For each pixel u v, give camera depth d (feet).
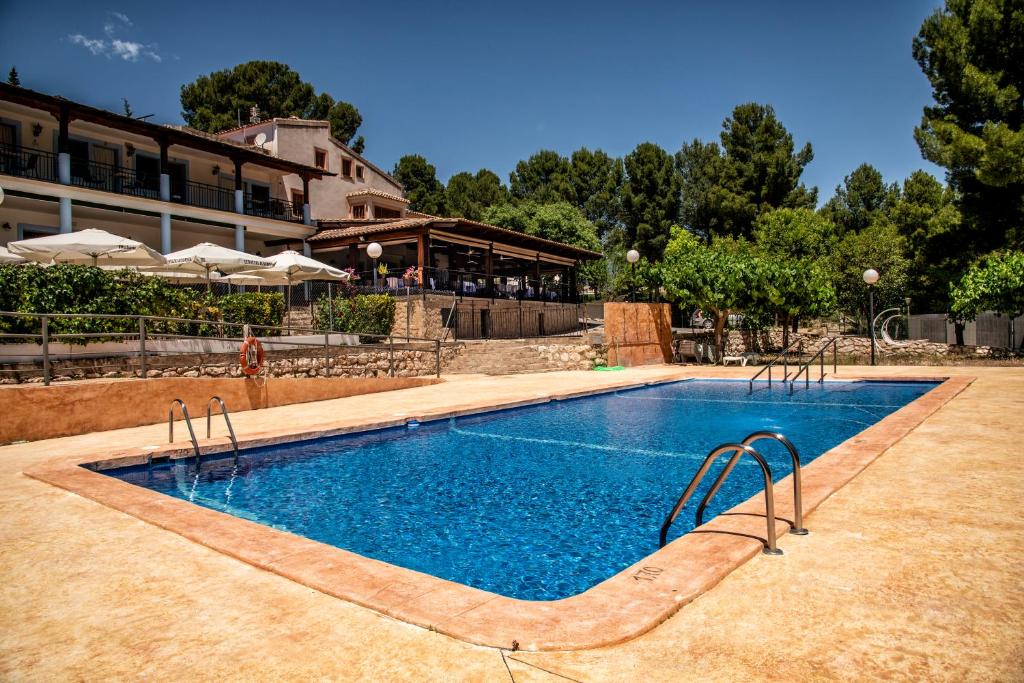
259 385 37.09
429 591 9.34
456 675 6.91
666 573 9.64
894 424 24.25
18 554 11.60
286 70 156.35
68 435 28.02
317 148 102.01
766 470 10.94
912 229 104.12
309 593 9.55
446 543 15.24
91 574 10.52
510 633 7.79
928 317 85.87
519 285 99.19
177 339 38.47
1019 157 63.62
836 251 113.91
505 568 13.50
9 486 17.62
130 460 22.00
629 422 34.19
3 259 46.21
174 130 69.72
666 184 152.05
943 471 16.66
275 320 49.49
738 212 137.90
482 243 86.74
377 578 9.91
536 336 94.17
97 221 71.15
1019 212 71.61
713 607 8.61
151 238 75.77
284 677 6.97
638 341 73.20
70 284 34.86
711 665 7.01
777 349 84.89
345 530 16.31
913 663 6.96
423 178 170.19
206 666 7.28
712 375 57.11
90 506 15.23
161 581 10.16
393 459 24.99
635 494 19.77
